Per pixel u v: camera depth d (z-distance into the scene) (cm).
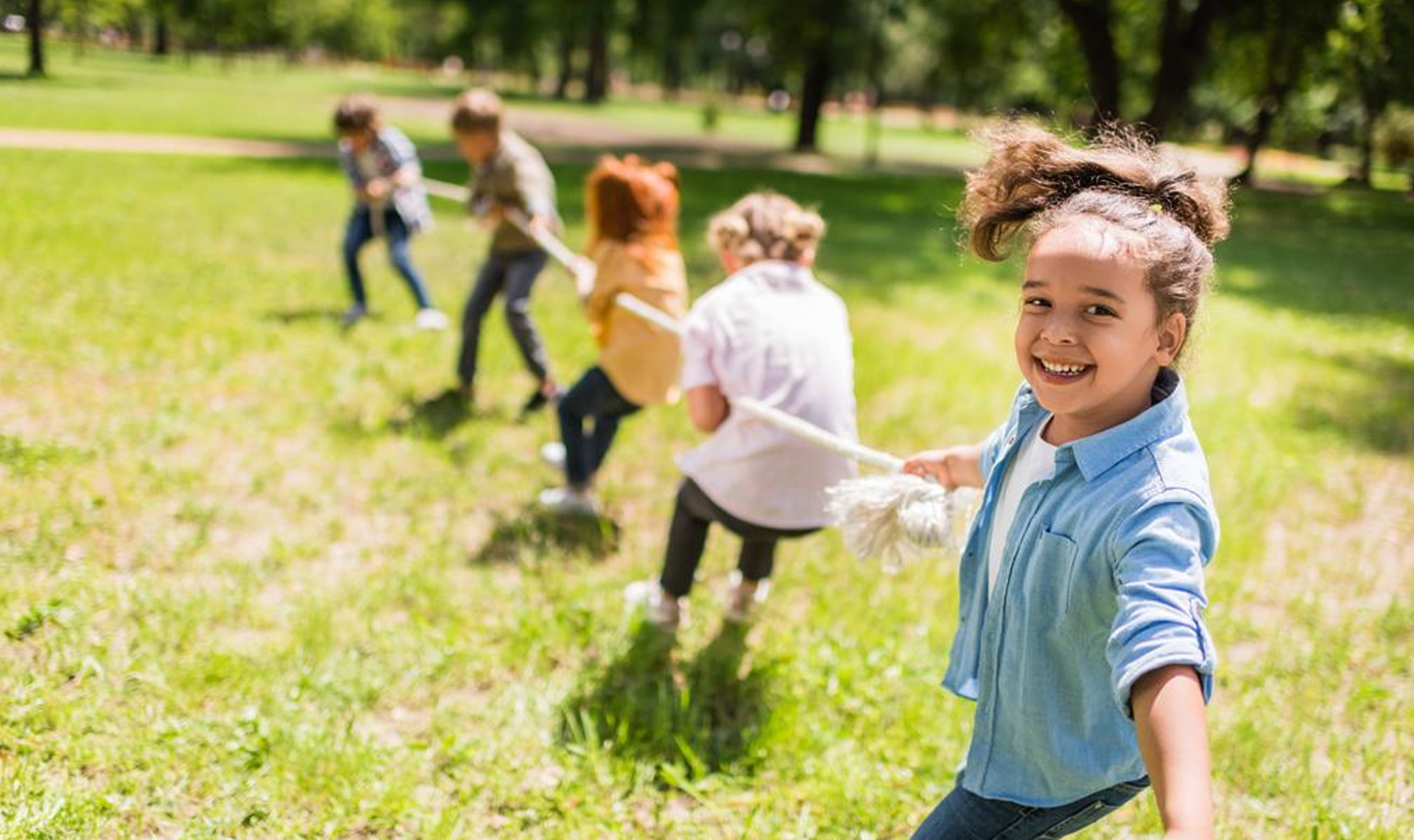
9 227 888
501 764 318
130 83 1245
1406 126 1343
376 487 496
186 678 337
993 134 212
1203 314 198
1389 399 779
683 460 371
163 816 285
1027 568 197
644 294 454
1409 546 527
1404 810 321
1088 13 2059
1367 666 407
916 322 926
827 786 316
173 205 1069
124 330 677
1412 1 1113
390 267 946
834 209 1761
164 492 472
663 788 320
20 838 267
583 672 364
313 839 284
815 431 301
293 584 411
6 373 587
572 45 5103
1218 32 1855
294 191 1240
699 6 3772
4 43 987
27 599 371
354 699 340
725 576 446
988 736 215
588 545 467
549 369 608
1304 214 1617
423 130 2428
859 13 2870
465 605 405
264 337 699
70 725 310
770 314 357
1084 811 212
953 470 255
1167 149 220
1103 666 193
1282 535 529
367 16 5225
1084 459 188
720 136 3475
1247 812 316
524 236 595
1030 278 185
